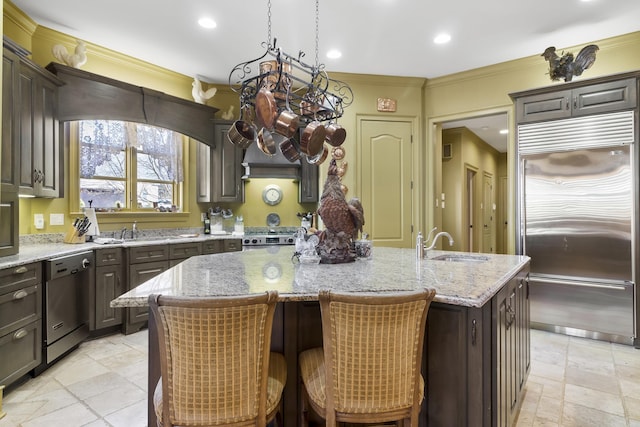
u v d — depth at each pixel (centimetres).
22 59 269
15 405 217
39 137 294
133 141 399
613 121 309
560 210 334
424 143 456
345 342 121
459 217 592
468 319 146
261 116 189
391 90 446
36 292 251
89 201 373
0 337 219
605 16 306
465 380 147
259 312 116
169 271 195
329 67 413
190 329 112
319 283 162
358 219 225
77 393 231
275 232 501
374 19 310
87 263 307
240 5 289
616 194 308
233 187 465
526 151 351
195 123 437
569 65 327
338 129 224
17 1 285
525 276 232
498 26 323
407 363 124
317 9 294
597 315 318
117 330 349
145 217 417
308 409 166
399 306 120
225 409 117
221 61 400
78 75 335
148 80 411
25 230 322
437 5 290
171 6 291
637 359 282
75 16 307
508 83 402
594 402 221
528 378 253
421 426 154
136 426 196
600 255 316
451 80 436
